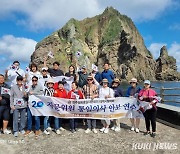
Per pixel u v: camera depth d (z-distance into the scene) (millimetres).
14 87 9719
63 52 172500
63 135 9883
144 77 148375
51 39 170625
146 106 9734
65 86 11539
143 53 157125
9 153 8258
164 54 162125
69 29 188750
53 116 10203
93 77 11352
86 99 10281
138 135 9938
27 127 10117
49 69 11953
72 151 8461
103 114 10281
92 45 190625
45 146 8828
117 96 10641
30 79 10859
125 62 153625
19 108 9758
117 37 166750
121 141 9297
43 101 9977
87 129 10227
